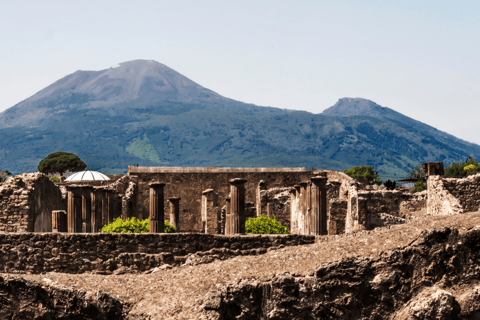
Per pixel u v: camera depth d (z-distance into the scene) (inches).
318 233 892.0
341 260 455.8
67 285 466.6
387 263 454.0
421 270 453.4
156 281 495.8
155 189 770.2
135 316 449.7
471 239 456.4
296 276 458.3
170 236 582.6
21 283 455.5
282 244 592.7
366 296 451.2
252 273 468.8
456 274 452.8
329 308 450.9
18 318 453.1
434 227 469.4
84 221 882.1
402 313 443.8
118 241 576.7
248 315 450.3
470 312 438.0
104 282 492.1
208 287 462.3
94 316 454.3
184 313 444.1
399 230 490.6
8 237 566.9
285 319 450.0
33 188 943.0
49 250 568.4
